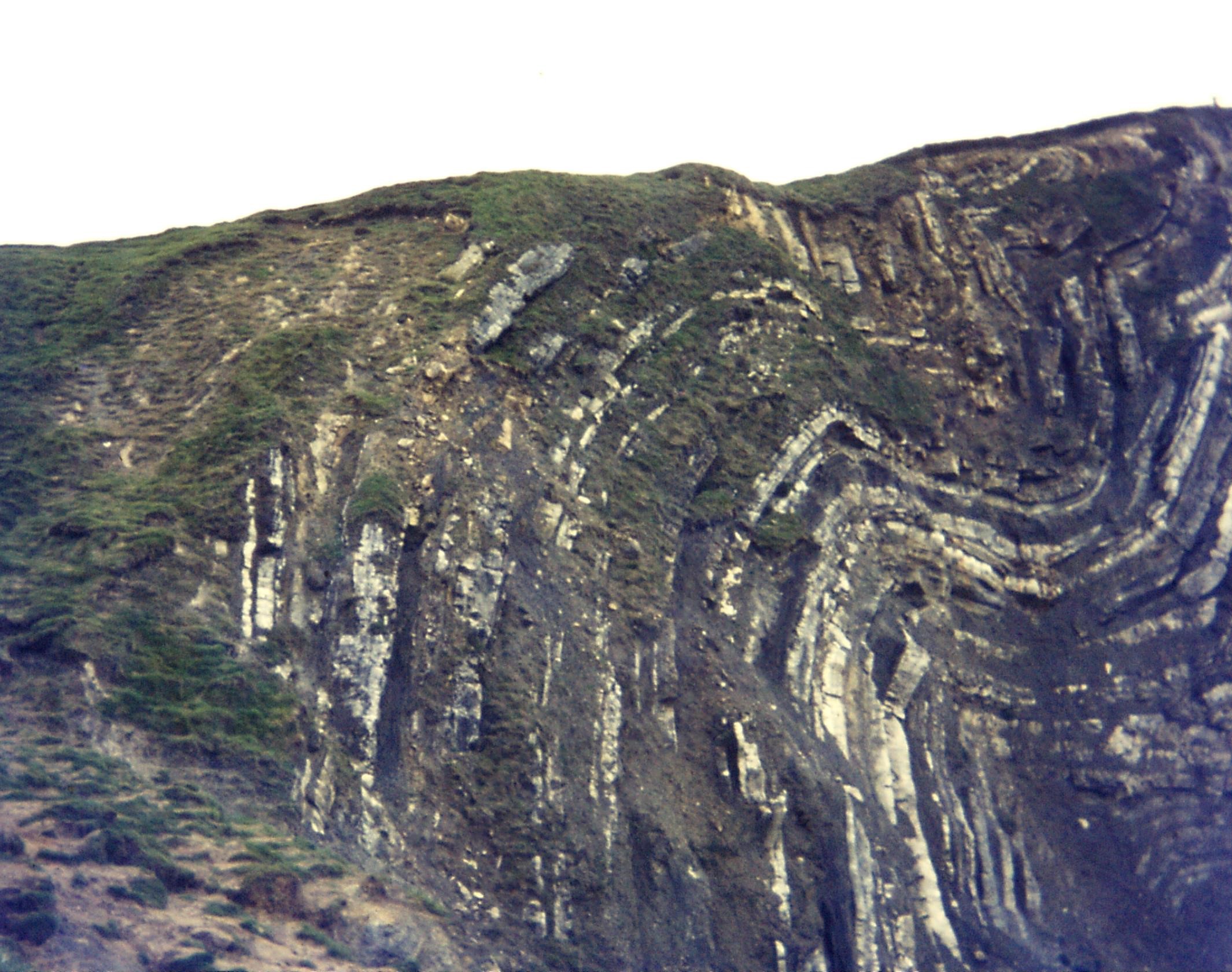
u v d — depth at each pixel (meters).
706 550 42.91
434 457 37.84
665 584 40.12
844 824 37.09
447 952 25.59
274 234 48.19
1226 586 53.91
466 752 32.56
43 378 39.78
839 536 46.72
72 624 29.27
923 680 44.78
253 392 38.28
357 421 38.19
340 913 24.09
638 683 37.25
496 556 36.22
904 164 60.53
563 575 37.88
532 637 35.56
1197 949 45.91
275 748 28.92
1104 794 47.69
